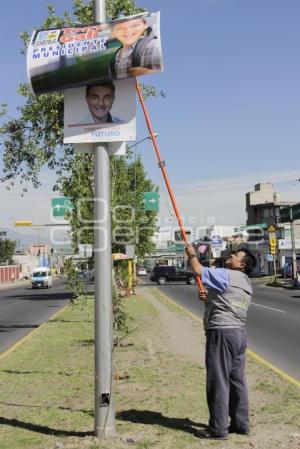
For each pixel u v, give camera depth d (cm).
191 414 657
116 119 572
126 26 552
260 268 7119
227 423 561
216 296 566
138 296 3166
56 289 5516
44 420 648
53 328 1633
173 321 1738
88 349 1196
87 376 904
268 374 911
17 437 584
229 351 561
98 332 566
